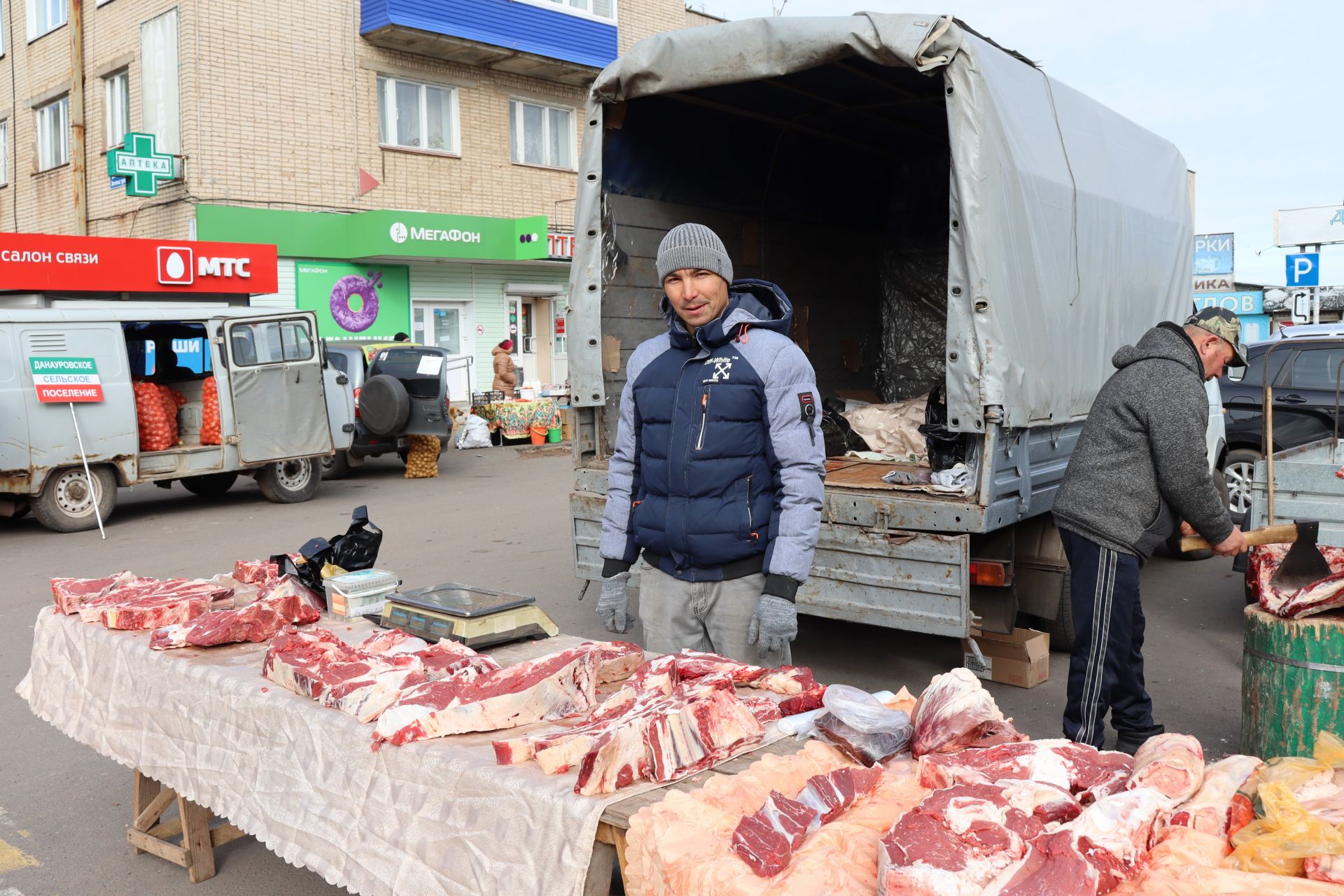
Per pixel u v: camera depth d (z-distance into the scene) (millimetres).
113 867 3572
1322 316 31047
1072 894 1546
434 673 2729
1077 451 4031
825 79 6043
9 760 4559
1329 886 1546
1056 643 5820
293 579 3686
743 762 2230
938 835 1679
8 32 20328
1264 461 5613
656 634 3381
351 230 17688
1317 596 3635
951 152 4477
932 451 4980
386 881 2303
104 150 18344
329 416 12250
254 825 2688
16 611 7113
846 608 4871
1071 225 5391
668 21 22672
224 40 16297
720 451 3176
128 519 10867
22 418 9633
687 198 6512
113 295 14305
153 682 3090
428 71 18844
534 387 18078
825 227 8211
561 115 21391
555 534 9773
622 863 1968
